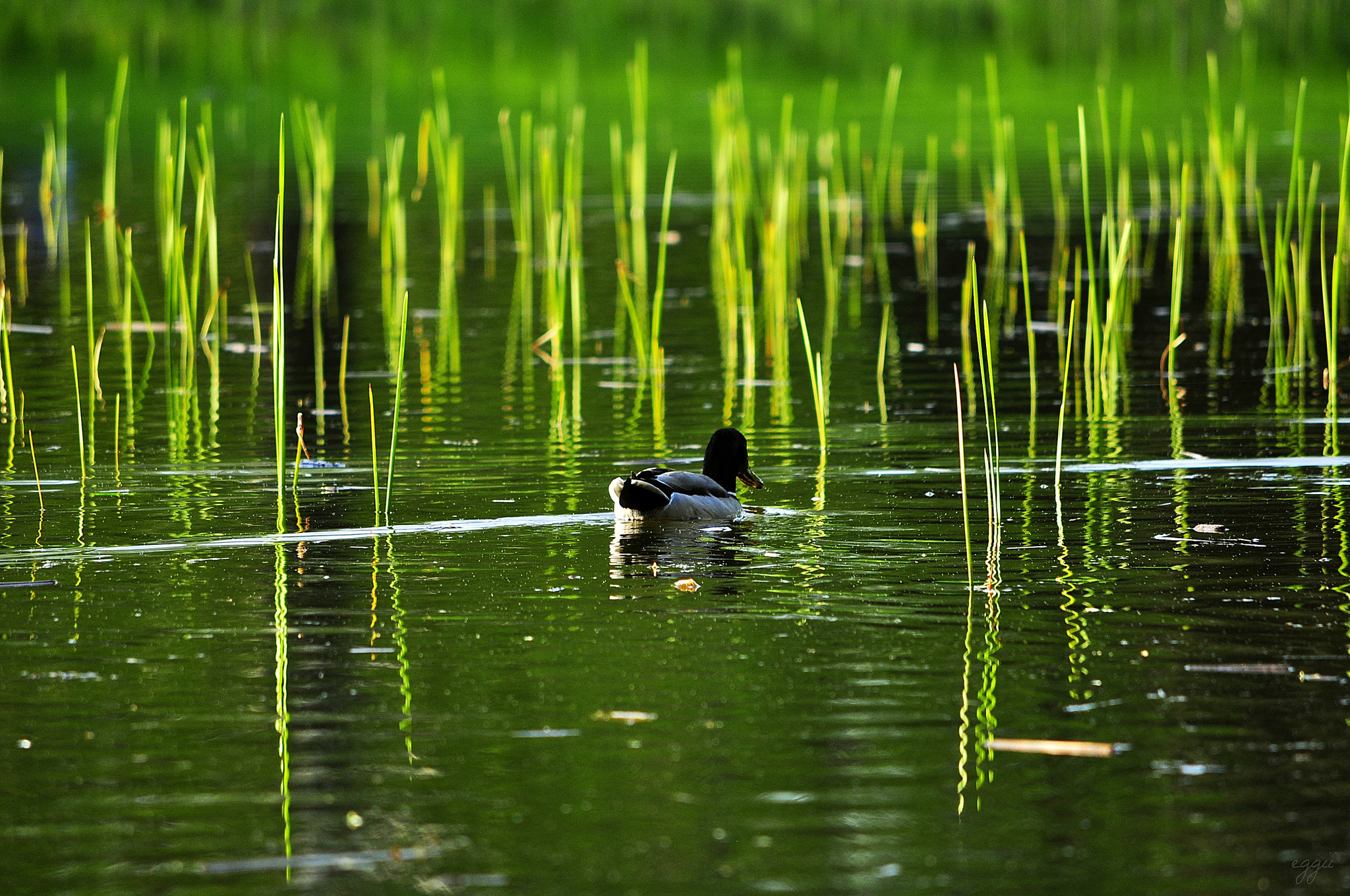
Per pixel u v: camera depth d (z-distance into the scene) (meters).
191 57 56.44
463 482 15.73
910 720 9.26
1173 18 62.28
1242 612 11.22
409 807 8.18
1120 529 13.67
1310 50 59.59
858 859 7.62
